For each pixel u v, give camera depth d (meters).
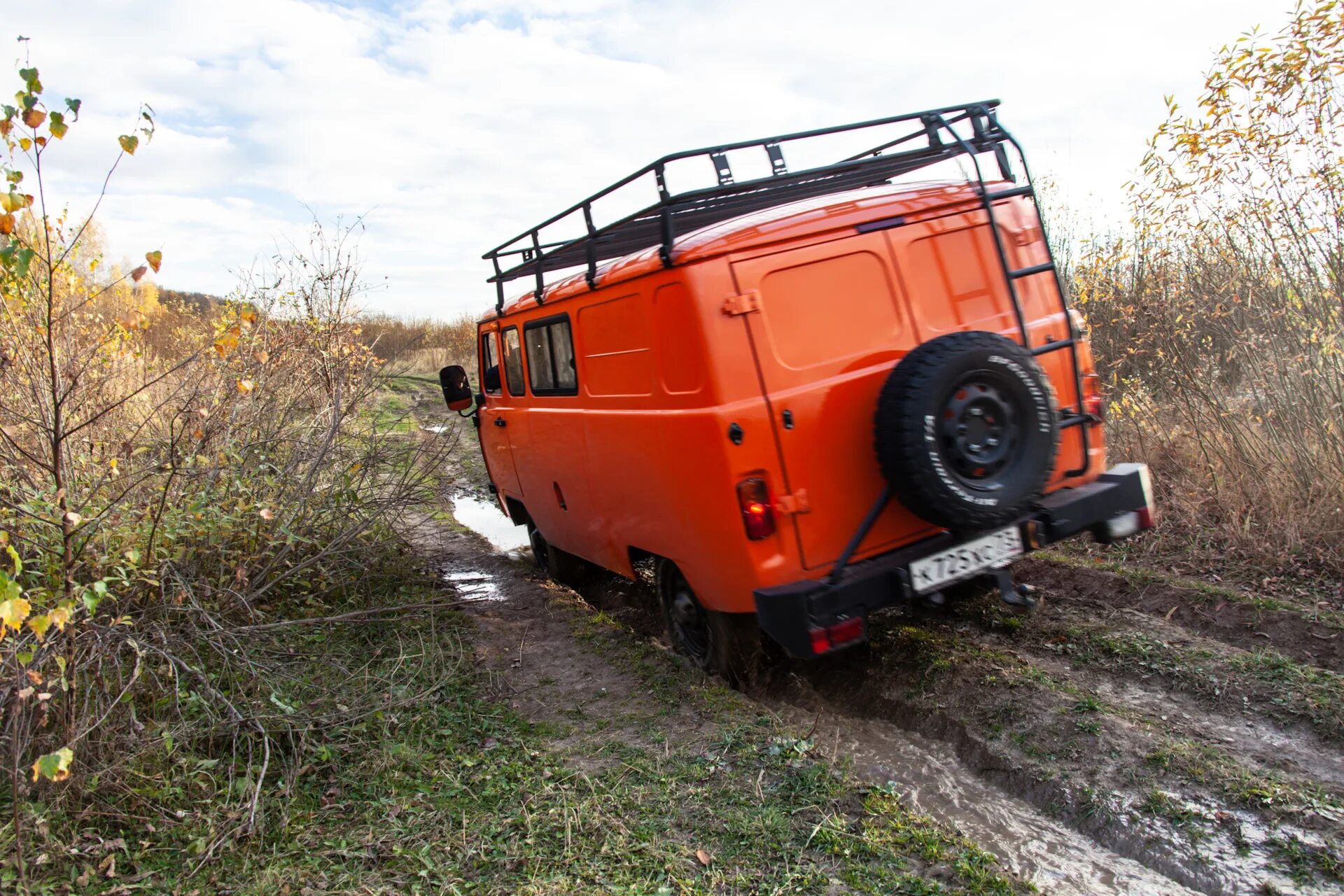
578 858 3.17
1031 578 5.67
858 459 3.99
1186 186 6.14
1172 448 6.57
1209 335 6.46
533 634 5.84
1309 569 5.09
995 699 4.11
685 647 5.05
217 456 5.45
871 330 4.03
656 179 3.96
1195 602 4.85
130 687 3.84
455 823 3.47
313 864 3.19
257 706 4.17
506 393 7.04
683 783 3.66
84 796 3.44
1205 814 3.13
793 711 4.43
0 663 3.27
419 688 4.74
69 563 3.99
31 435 4.80
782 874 2.99
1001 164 4.52
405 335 21.58
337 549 5.99
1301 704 3.68
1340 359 5.46
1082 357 4.55
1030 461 3.80
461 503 11.13
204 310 9.62
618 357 4.68
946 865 3.00
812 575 3.96
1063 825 3.30
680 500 4.21
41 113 3.38
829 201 4.15
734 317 3.84
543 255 5.85
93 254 5.85
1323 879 2.76
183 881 3.10
